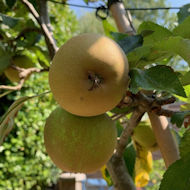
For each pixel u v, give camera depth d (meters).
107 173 0.59
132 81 0.29
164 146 0.43
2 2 0.66
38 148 1.15
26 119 1.12
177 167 0.32
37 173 1.16
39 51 0.63
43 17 0.51
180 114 0.36
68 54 0.27
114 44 0.28
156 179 1.67
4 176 1.09
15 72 0.59
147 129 0.53
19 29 0.62
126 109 0.40
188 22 0.36
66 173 0.79
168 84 0.28
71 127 0.33
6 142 1.09
